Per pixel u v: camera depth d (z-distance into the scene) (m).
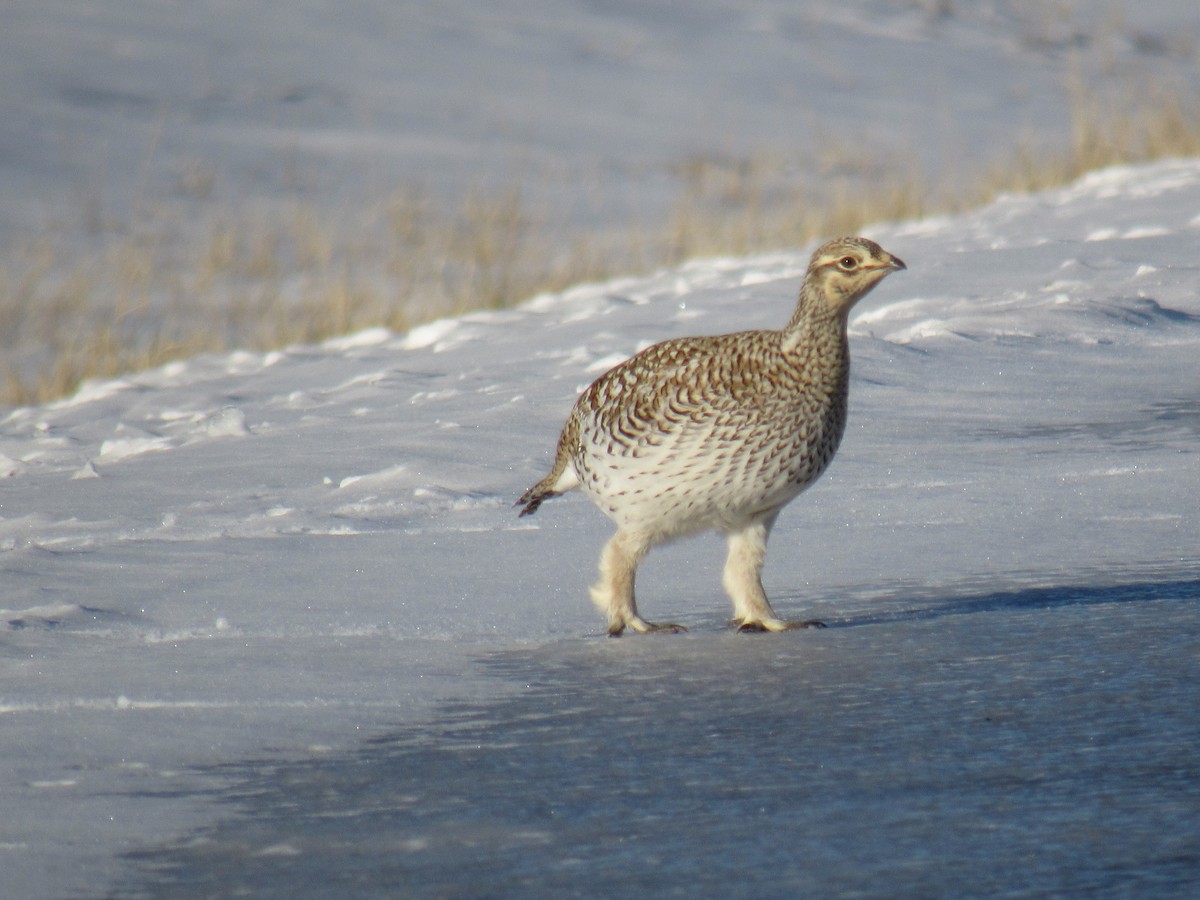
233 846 9.99
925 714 12.17
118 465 23.83
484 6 107.25
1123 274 32.38
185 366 36.94
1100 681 12.73
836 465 21.20
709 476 15.16
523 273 49.28
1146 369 25.89
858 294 15.17
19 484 23.30
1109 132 54.50
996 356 26.77
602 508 15.92
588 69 94.00
